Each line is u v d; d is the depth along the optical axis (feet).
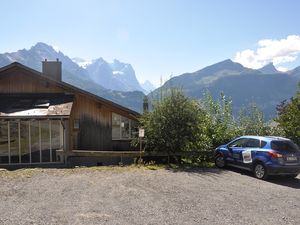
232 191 42.11
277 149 50.16
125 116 79.92
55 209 33.24
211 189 42.91
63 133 71.67
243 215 32.37
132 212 32.60
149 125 66.74
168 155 66.13
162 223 29.63
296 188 45.32
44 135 72.23
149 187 43.27
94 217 30.89
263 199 38.60
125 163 69.56
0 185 43.57
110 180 47.14
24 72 79.82
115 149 79.71
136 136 79.56
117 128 79.92
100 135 79.41
